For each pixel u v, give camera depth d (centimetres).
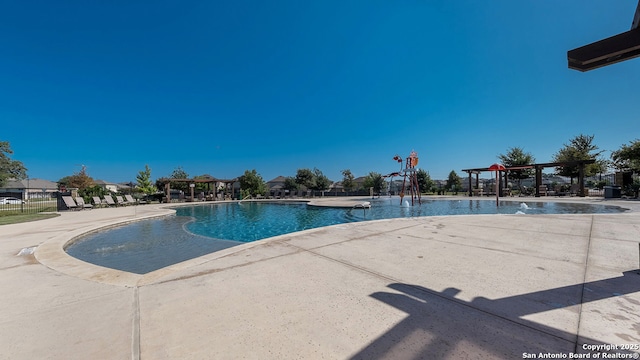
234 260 373
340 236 534
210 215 1418
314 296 243
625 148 1756
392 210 1377
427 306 216
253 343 168
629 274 284
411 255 383
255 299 239
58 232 701
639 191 1533
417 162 1698
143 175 2997
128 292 267
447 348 156
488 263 335
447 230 585
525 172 2720
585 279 271
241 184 3012
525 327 179
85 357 157
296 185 3962
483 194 2545
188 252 589
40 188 4950
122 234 814
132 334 184
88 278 316
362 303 225
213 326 192
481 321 189
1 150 3853
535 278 276
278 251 419
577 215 801
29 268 363
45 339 179
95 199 1712
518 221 702
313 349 160
